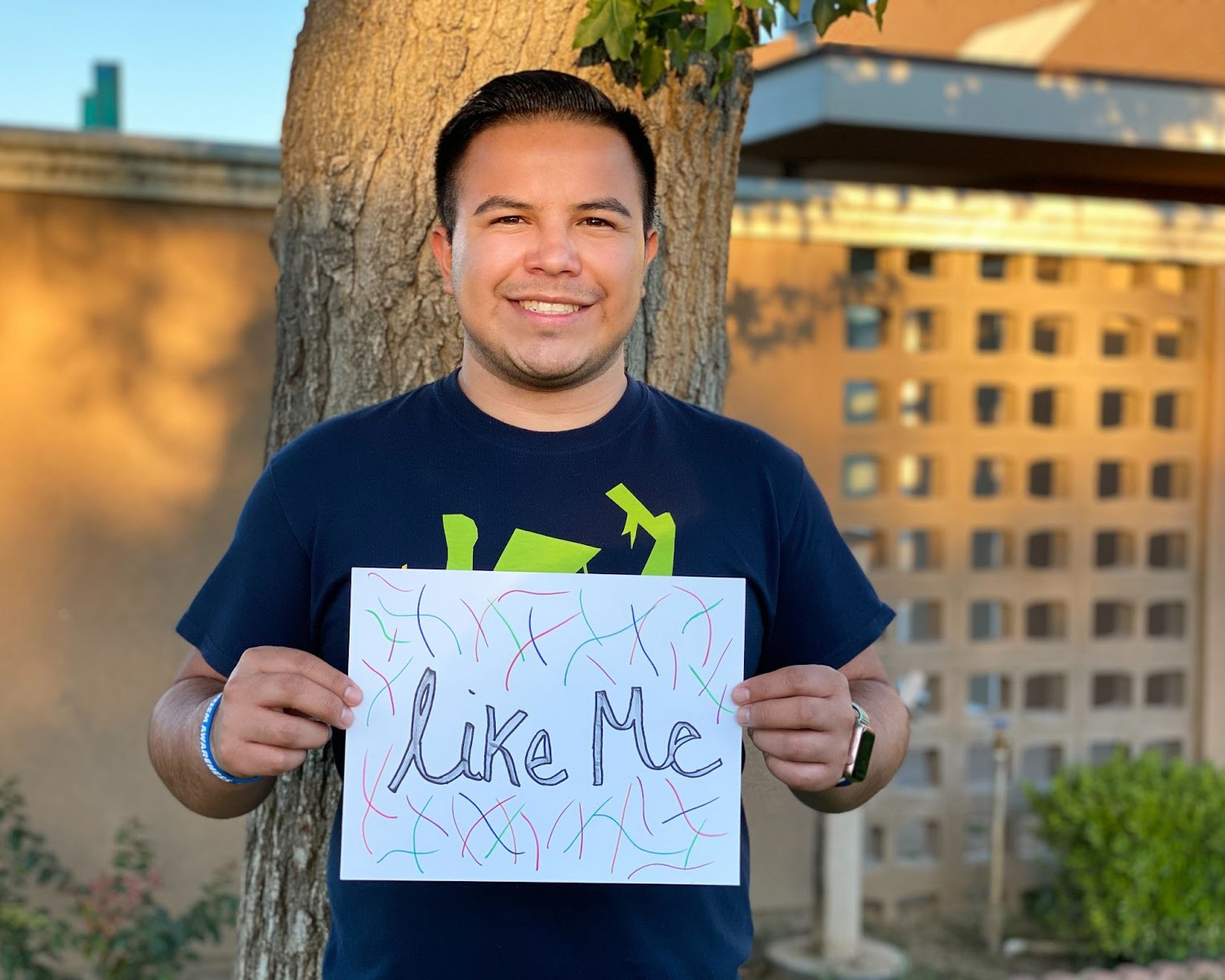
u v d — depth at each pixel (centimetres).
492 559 161
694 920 164
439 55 209
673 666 159
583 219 161
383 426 167
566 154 159
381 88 210
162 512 470
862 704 173
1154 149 707
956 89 642
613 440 166
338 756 168
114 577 466
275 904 216
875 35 250
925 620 775
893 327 545
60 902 462
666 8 194
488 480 163
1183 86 680
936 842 554
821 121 623
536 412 166
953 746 553
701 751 159
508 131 161
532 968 158
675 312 221
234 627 165
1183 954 480
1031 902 554
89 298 459
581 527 162
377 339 213
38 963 414
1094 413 571
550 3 208
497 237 160
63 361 458
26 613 458
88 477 462
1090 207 545
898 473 550
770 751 156
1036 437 564
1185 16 788
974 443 557
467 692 157
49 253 455
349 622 162
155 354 468
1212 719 586
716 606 160
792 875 535
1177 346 644
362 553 161
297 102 220
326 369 217
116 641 467
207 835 476
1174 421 612
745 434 174
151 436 469
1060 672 569
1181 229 558
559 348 159
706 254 225
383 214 212
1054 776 572
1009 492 568
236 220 474
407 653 157
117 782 467
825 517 179
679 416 173
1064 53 751
